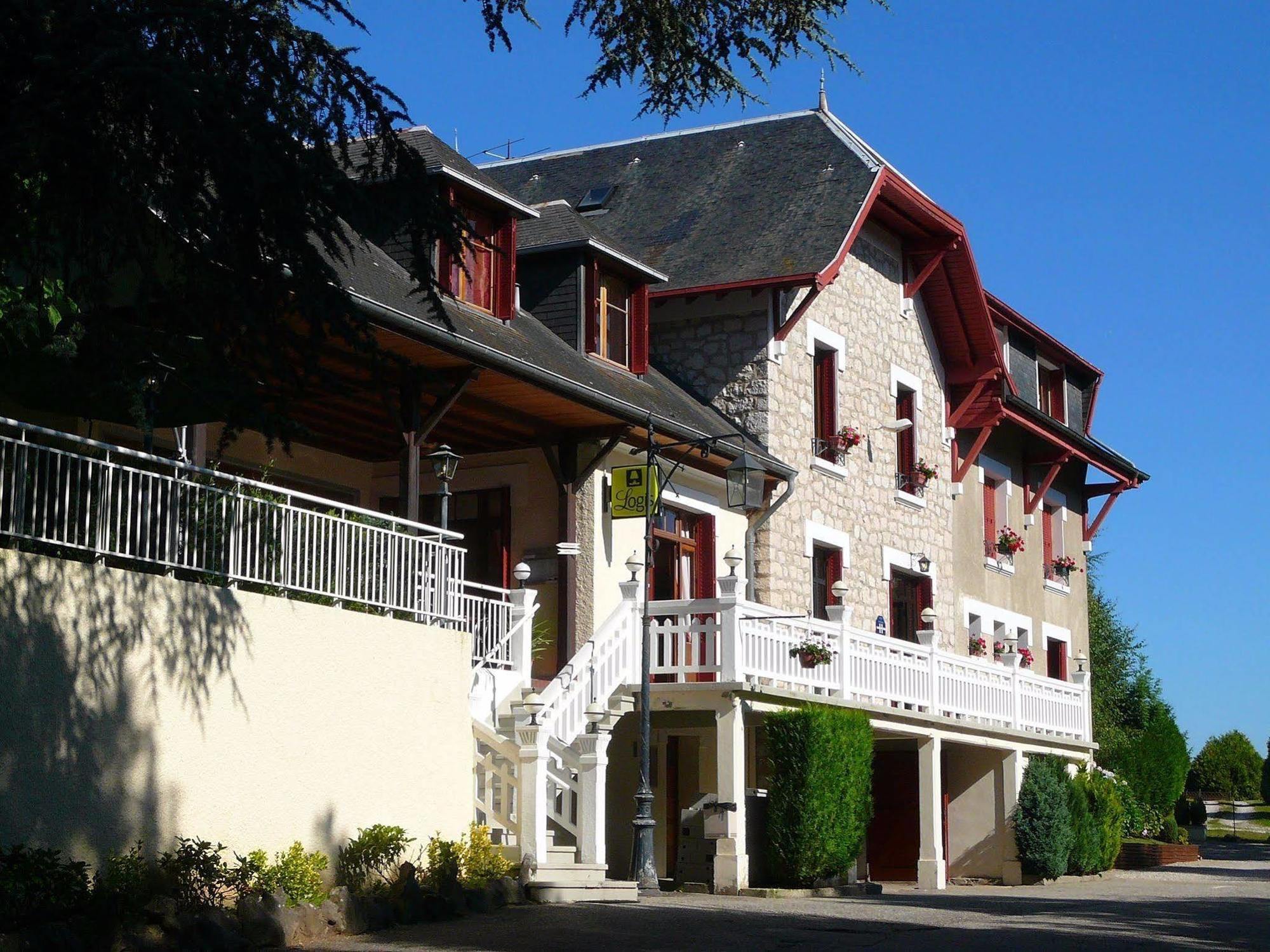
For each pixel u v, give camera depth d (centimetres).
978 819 2450
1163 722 3622
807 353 2406
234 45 911
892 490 2595
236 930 1072
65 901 980
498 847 1469
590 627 1934
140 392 967
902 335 2675
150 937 1003
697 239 2461
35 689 1034
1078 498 3425
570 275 2111
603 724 1741
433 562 1466
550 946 1127
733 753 1798
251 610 1222
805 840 1836
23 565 1036
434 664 1419
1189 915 1559
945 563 2742
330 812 1280
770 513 2250
